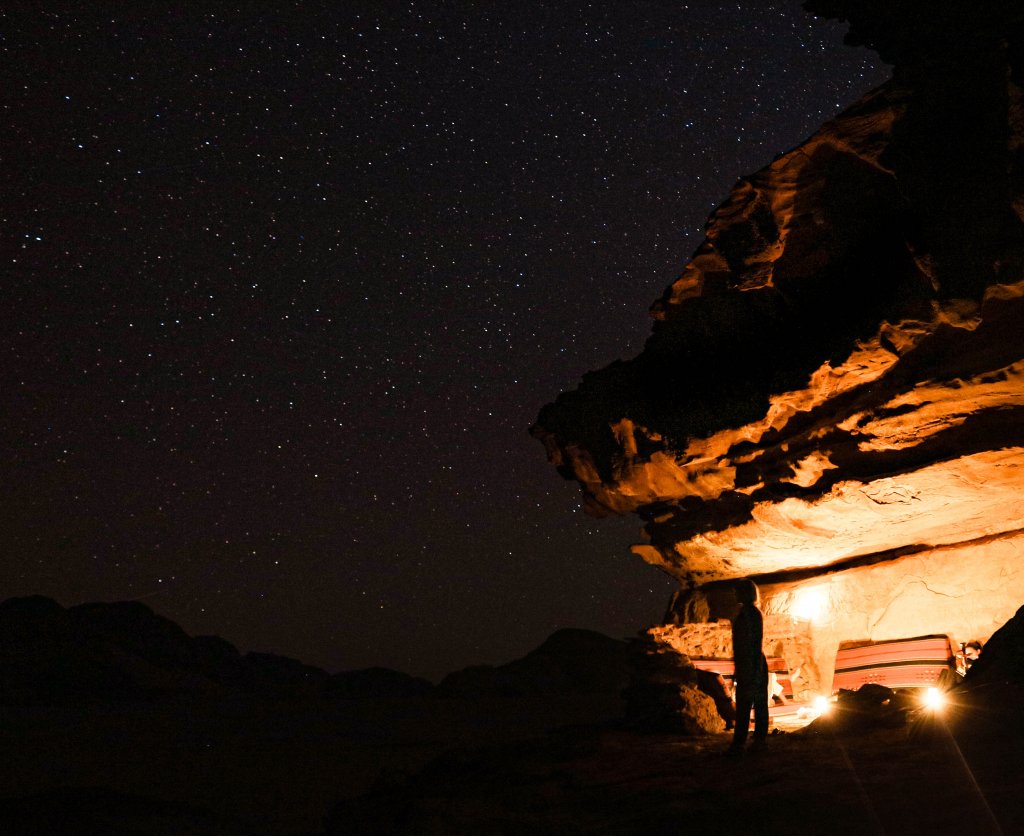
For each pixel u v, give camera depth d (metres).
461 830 5.68
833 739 7.29
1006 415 7.99
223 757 14.88
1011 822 4.05
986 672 6.92
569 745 8.52
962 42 6.99
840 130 7.80
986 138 6.89
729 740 8.30
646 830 5.04
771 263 9.00
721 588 12.05
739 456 9.91
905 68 7.33
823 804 4.97
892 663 9.69
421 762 14.21
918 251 7.27
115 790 11.40
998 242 6.80
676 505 11.59
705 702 9.25
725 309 9.89
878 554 10.62
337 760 14.55
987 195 6.87
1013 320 7.29
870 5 7.72
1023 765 5.04
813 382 8.70
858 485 9.20
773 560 11.22
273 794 11.62
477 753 8.71
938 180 7.19
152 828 9.23
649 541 12.42
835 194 8.48
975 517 9.45
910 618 10.16
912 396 8.19
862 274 8.51
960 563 9.93
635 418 10.77
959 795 4.66
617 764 7.44
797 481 9.72
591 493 12.18
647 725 9.11
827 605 10.80
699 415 10.04
